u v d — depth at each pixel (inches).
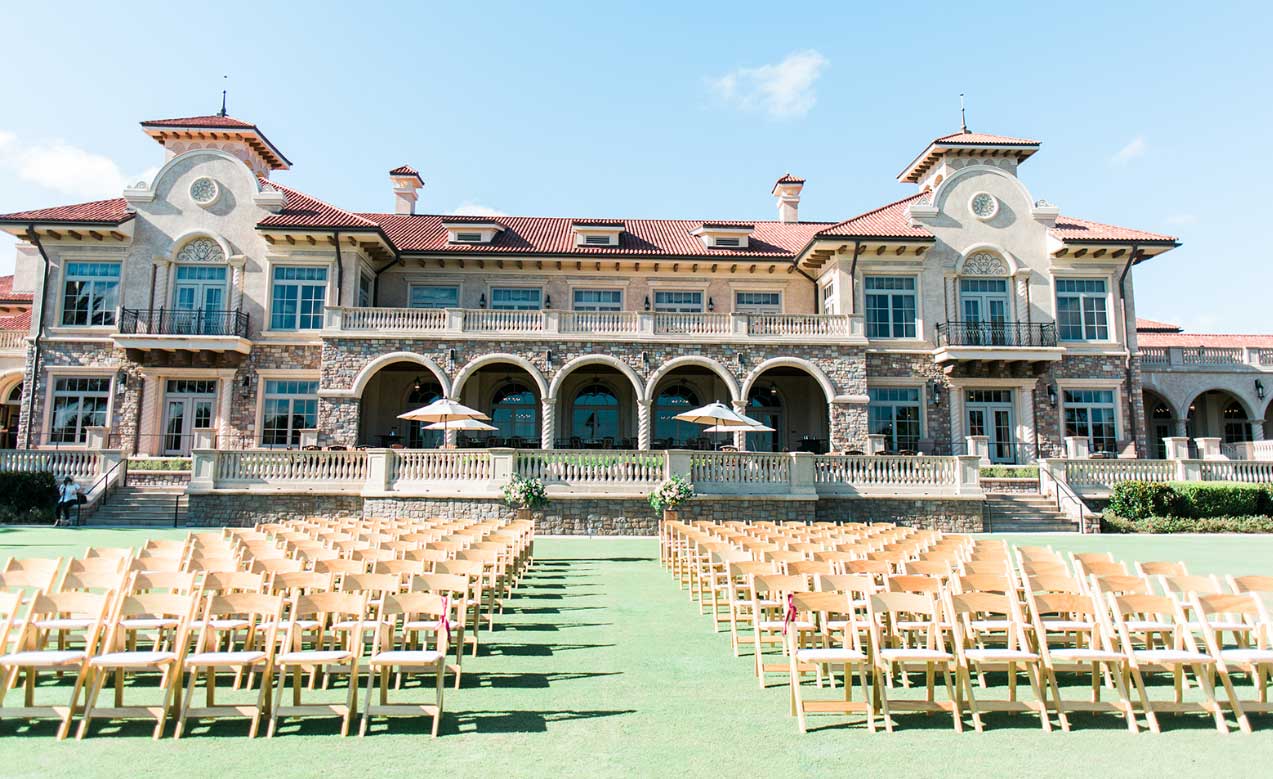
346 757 209.2
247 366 1081.4
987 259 1163.9
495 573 392.2
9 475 859.4
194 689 267.7
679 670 298.7
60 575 299.9
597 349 1058.7
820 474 866.1
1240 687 284.2
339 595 243.1
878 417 1124.5
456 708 252.7
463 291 1182.3
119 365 1075.3
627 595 462.3
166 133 1194.0
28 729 230.8
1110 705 241.9
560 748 216.2
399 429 1143.6
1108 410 1144.8
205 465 842.2
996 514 911.0
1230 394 1354.6
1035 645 315.3
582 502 815.7
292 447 1042.1
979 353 1092.5
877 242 1109.7
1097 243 1138.0
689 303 1206.3
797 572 327.6
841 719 244.7
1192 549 708.7
